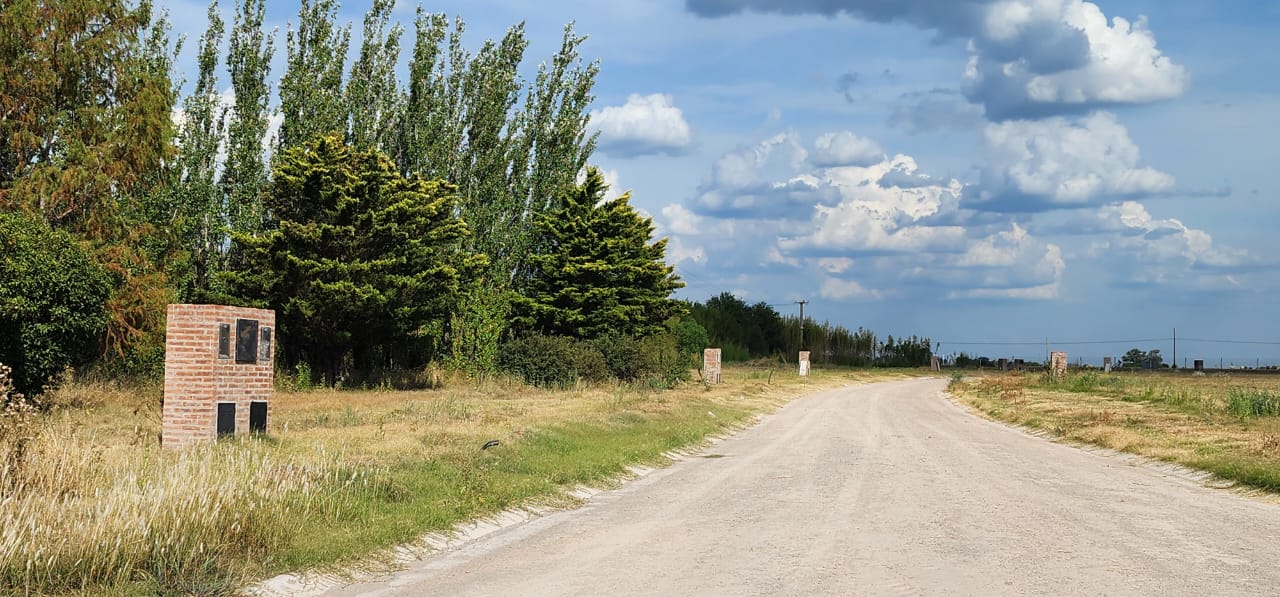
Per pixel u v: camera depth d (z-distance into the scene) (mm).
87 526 8086
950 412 40656
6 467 9453
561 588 8523
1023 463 20469
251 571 8508
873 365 116000
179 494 9055
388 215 37156
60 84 28344
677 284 54094
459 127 45844
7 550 7469
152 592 7574
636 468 18625
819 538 11078
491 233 46219
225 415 16625
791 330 109000
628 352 45656
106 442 15406
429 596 8258
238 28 39531
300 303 35094
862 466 19531
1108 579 8891
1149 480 17719
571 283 49281
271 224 40000
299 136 40469
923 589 8430
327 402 29281
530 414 25266
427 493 12484
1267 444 20672
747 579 8852
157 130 29797
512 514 12727
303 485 10945
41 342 20406
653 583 8703
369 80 43438
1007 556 9977
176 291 33688
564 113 49750
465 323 42281
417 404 27156
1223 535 11508
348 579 8852
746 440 26312
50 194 27375
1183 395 37656
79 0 28109
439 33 44719
